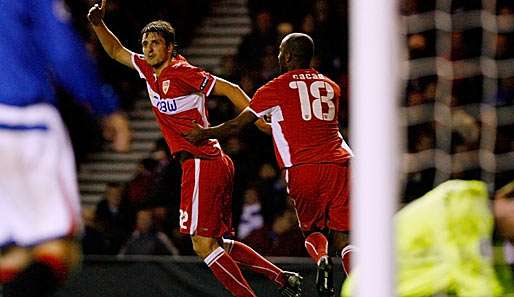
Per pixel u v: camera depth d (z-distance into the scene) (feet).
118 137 46.62
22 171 47.21
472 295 47.85
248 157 118.73
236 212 116.67
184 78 75.10
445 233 48.62
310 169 74.90
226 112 121.49
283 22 132.46
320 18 126.82
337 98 77.25
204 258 77.46
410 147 95.25
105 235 112.57
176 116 76.18
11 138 47.06
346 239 75.77
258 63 125.49
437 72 105.91
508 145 93.86
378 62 33.14
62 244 47.98
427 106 100.94
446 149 94.17
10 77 47.26
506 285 49.03
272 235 107.86
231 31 148.77
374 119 33.27
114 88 135.85
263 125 79.30
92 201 134.92
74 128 122.52
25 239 46.88
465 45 109.40
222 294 92.43
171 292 93.50
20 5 46.91
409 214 49.65
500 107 102.78
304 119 75.05
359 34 33.22
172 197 117.39
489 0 111.75
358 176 33.65
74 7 132.16
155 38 75.77
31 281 47.88
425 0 109.81
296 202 76.64
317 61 123.95
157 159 119.44
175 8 142.72
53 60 44.62
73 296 94.07
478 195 49.44
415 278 48.62
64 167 48.39
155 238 110.42
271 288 90.12
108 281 94.22
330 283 74.84
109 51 78.07
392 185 33.45
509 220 48.21
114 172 136.36
